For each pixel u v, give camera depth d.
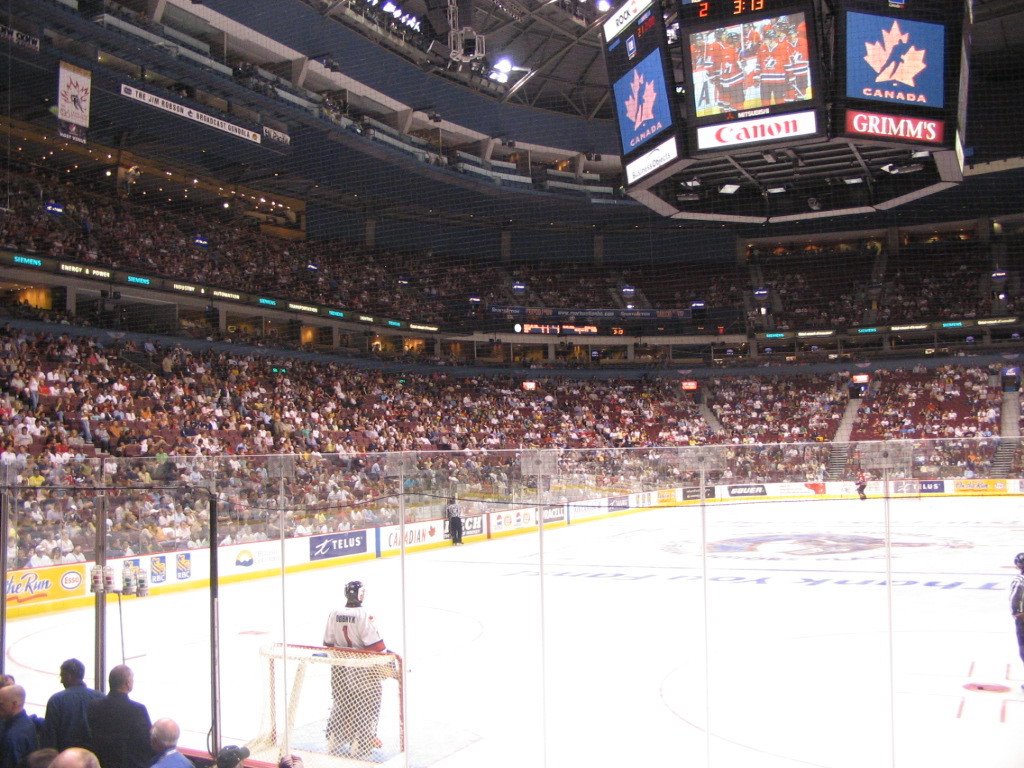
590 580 16.89
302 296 39.19
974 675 8.94
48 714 6.39
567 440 41.44
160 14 29.31
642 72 20.95
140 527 16.50
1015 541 18.34
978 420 42.38
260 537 18.64
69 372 25.92
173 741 5.46
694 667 9.99
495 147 45.31
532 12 34.94
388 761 7.19
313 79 36.19
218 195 39.62
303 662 7.62
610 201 46.56
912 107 19.30
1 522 8.22
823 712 8.02
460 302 46.44
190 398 28.48
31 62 25.44
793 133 19.42
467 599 15.35
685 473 21.02
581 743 7.55
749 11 19.33
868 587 14.28
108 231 32.41
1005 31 38.94
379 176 40.75
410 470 21.73
